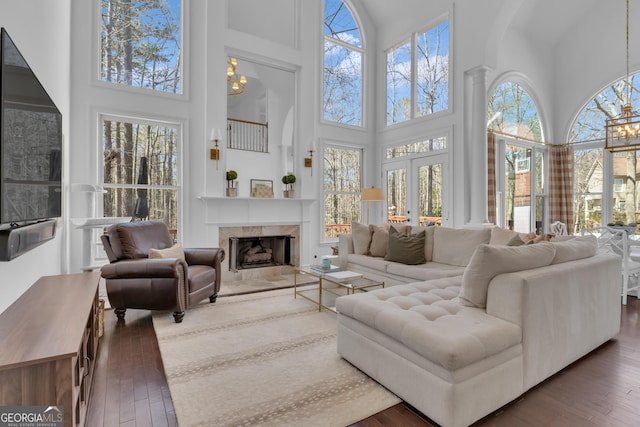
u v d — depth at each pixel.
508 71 6.02
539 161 6.86
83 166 3.99
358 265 4.36
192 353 2.38
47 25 2.82
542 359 1.93
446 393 1.54
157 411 1.72
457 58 5.23
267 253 5.33
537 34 6.48
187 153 4.61
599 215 6.54
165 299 2.95
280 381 2.01
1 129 1.43
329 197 6.21
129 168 4.34
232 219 4.88
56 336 1.23
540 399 1.83
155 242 3.52
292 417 1.67
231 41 4.84
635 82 6.00
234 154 6.02
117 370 2.15
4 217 1.45
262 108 6.33
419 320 1.79
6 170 1.48
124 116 4.26
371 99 6.68
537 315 1.88
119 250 3.21
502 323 1.79
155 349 2.47
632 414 1.69
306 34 5.55
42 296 1.75
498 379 1.69
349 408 1.75
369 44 6.66
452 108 5.29
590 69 6.46
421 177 5.86
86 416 1.65
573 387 1.94
